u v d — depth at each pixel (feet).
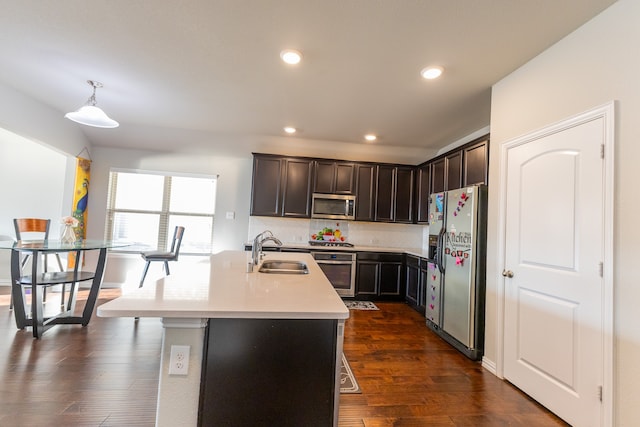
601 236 5.43
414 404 6.52
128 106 11.21
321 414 4.35
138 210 16.10
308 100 10.02
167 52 7.48
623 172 5.15
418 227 17.40
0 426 5.24
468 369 8.21
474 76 7.97
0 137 14.80
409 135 13.20
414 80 8.30
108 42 7.13
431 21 5.90
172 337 4.05
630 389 4.93
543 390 6.53
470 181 10.89
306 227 16.84
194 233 16.51
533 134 6.97
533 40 6.41
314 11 5.77
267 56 7.47
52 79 9.20
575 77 6.03
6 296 13.04
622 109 5.19
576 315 5.85
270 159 15.56
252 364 4.25
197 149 15.76
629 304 5.00
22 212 14.97
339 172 15.92
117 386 6.61
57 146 12.53
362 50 6.99
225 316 3.98
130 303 4.04
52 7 5.97
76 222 10.73
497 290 7.97
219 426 4.18
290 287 5.52
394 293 15.28
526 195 7.16
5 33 6.86
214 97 10.12
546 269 6.57
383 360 8.60
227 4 5.69
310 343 4.37
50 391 6.32
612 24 5.37
